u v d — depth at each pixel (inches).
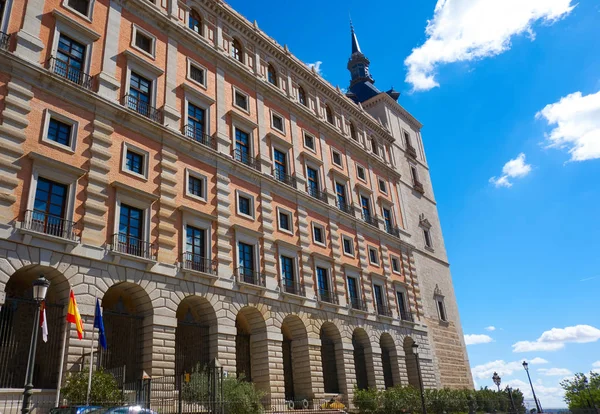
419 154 2208.4
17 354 768.3
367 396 1186.6
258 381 1064.2
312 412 1006.4
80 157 876.6
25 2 894.4
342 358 1274.6
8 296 775.7
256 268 1128.8
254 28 1435.8
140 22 1111.0
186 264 974.4
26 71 843.4
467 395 1428.4
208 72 1232.8
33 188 789.2
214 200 1096.2
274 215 1247.5
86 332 780.0
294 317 1191.6
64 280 787.4
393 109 2149.4
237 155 1214.9
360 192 1644.9
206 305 999.0
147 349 866.8
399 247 1727.4
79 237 820.0
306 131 1503.4
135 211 937.5
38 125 837.2
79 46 966.4
